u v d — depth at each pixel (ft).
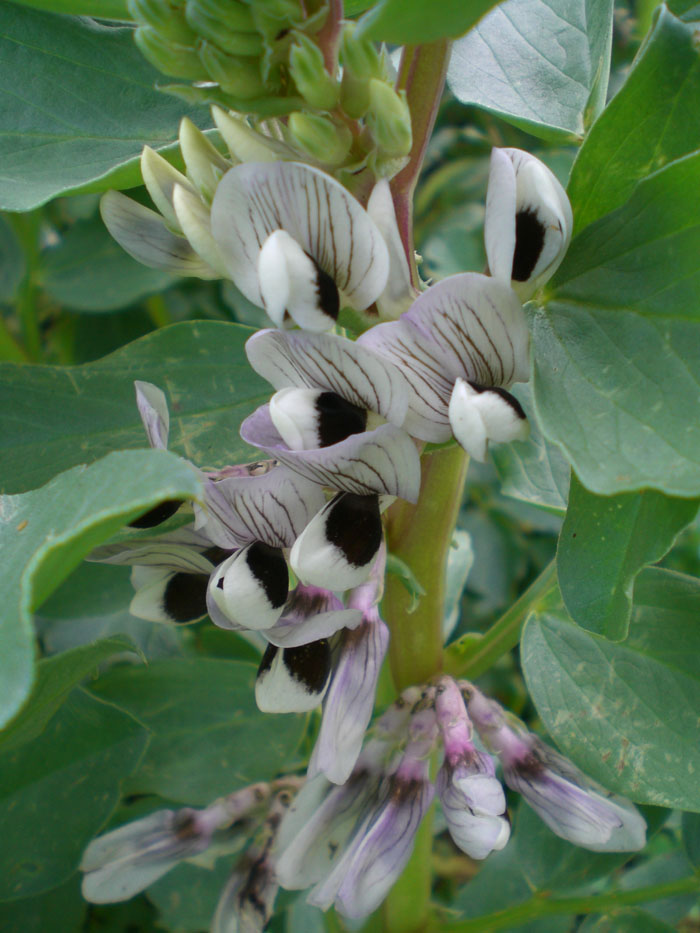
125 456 0.30
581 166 0.37
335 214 0.33
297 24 0.33
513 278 0.35
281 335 0.35
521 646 0.52
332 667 0.43
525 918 0.60
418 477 0.37
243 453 0.52
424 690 0.49
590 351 0.35
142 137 0.50
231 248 0.35
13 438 0.50
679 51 0.35
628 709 0.50
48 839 0.52
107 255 0.86
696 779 0.48
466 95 0.51
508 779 0.48
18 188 0.46
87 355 0.99
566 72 0.52
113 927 0.81
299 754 0.71
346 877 0.43
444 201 1.27
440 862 1.06
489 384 0.36
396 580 0.51
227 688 0.65
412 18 0.31
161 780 0.64
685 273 0.34
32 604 0.32
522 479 0.55
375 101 0.33
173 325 0.53
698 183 0.33
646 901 0.59
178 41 0.34
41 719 0.45
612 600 0.36
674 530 0.33
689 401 0.32
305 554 0.36
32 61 0.50
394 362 0.35
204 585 0.45
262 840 0.54
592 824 0.46
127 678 0.65
